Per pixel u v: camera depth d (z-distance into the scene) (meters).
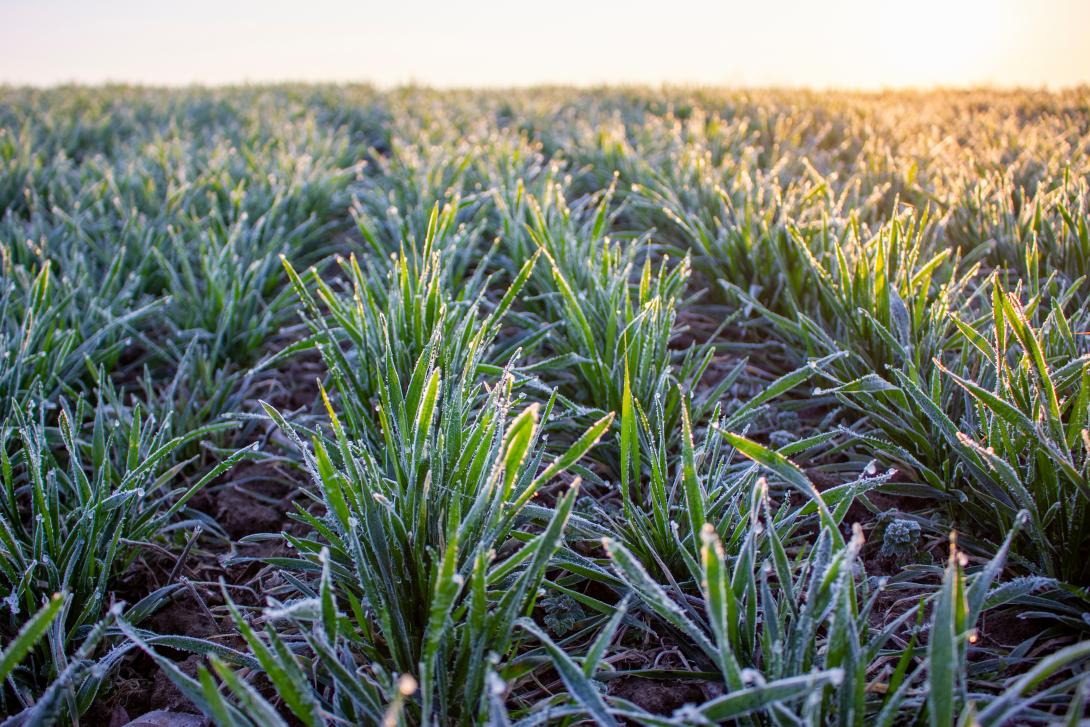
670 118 7.89
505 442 1.36
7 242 3.66
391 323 2.24
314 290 3.63
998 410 1.56
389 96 11.36
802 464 2.26
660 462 1.81
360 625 1.44
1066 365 1.80
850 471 2.17
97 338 2.68
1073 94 9.17
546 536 1.33
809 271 2.86
